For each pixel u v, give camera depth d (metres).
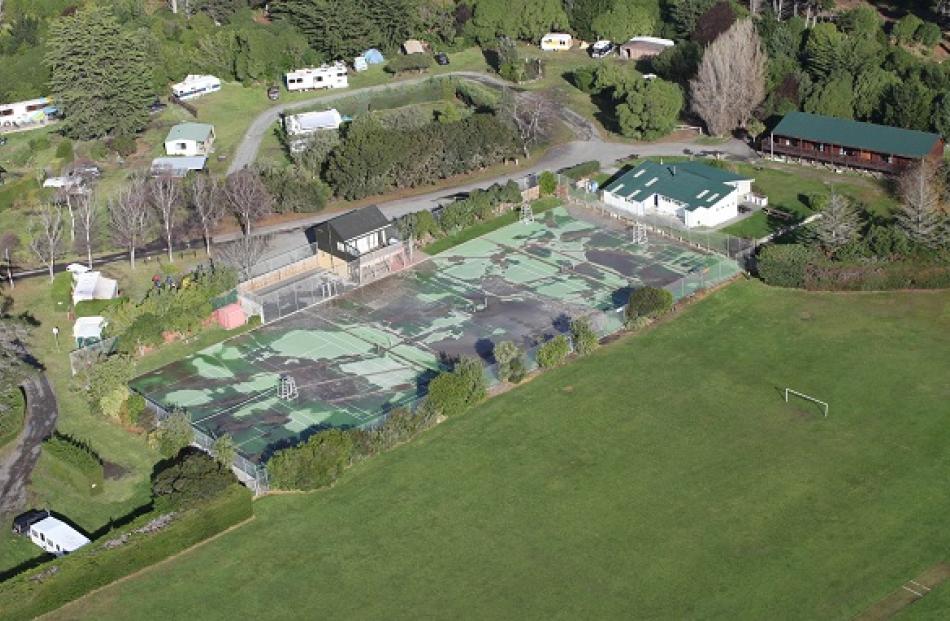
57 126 162.12
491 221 130.25
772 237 122.19
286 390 99.25
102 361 100.50
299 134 150.88
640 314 107.12
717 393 97.25
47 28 184.12
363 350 106.19
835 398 95.81
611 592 76.31
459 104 170.50
